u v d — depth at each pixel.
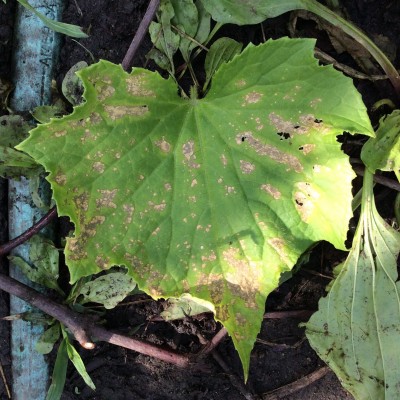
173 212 0.28
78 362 0.31
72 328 0.31
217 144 0.28
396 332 0.30
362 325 0.30
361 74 0.31
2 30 0.31
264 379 0.33
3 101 0.31
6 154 0.30
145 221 0.28
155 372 0.33
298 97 0.27
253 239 0.28
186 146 0.28
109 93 0.27
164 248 0.28
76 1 0.31
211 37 0.31
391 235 0.31
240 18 0.30
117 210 0.27
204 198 0.28
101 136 0.27
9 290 0.31
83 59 0.31
